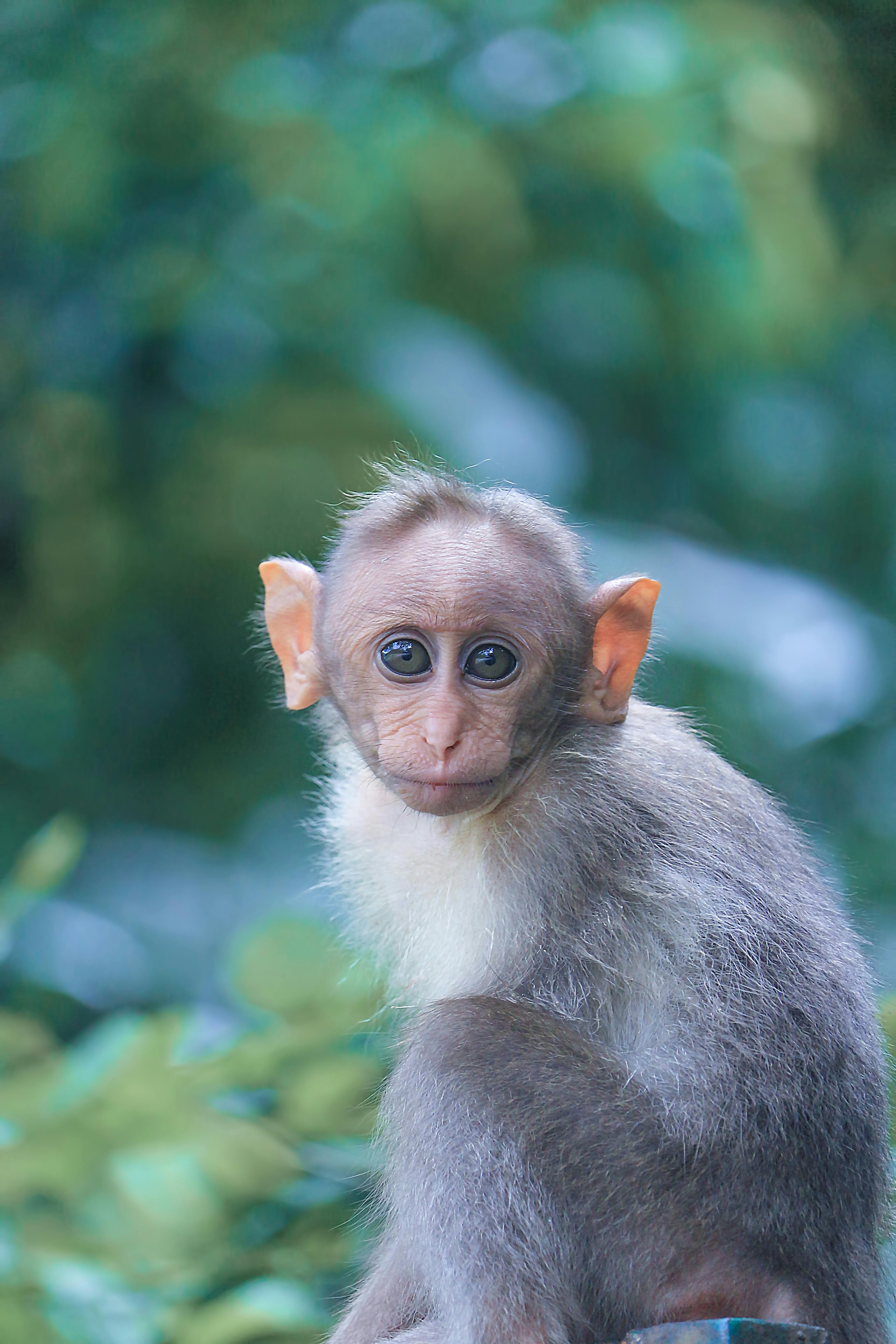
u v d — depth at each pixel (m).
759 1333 5.18
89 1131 7.93
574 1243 5.92
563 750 6.66
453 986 6.82
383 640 6.38
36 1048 8.74
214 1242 7.82
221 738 16.08
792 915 6.41
